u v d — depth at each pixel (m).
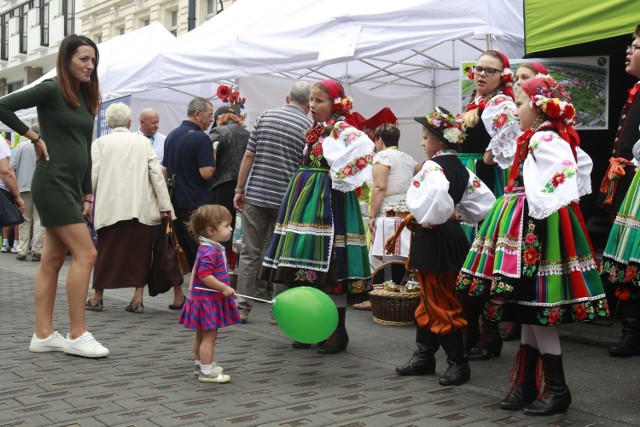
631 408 3.37
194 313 3.72
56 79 4.27
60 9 26.72
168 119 11.16
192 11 11.97
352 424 3.09
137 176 5.82
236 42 7.33
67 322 5.35
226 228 3.80
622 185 4.41
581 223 3.27
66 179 4.26
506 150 4.16
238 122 6.66
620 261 4.07
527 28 5.16
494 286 3.18
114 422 3.07
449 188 3.68
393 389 3.66
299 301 3.80
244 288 5.49
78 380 3.75
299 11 7.23
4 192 6.76
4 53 30.75
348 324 5.48
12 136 13.69
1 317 5.57
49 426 3.01
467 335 4.29
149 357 4.31
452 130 3.74
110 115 5.97
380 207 5.82
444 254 3.73
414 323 5.41
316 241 4.43
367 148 4.37
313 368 4.09
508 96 4.37
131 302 5.96
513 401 3.32
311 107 4.56
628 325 4.44
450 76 9.13
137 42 10.23
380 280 6.61
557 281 3.13
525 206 3.21
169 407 3.30
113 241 5.86
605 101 5.30
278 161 5.46
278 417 3.17
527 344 3.36
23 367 4.02
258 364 4.18
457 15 5.75
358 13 6.28
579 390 3.68
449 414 3.25
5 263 9.88
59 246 4.41
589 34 4.85
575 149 3.30
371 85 9.70
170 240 5.96
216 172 6.44
